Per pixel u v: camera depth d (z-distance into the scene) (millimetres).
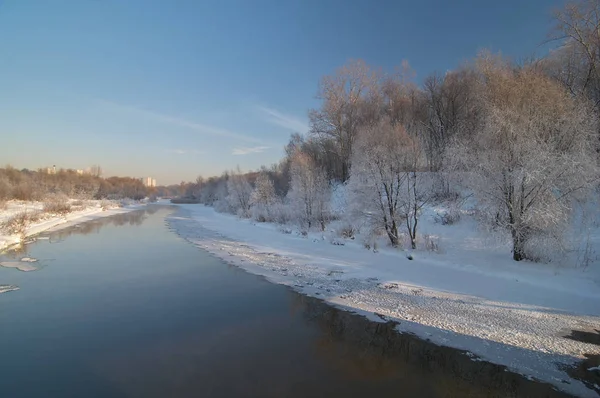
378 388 6883
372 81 42562
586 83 22047
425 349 8547
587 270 12844
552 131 14328
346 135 41375
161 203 116188
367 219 21656
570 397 6602
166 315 10766
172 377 7211
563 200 13539
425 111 37312
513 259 14867
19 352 8281
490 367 7688
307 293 13047
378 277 15055
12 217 29422
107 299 12250
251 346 8688
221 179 90188
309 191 29875
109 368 7562
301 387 6883
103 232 31594
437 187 21625
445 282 13922
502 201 14828
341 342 8953
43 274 15695
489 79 23297
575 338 8938
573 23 22406
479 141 15875
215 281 14703
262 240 26703
